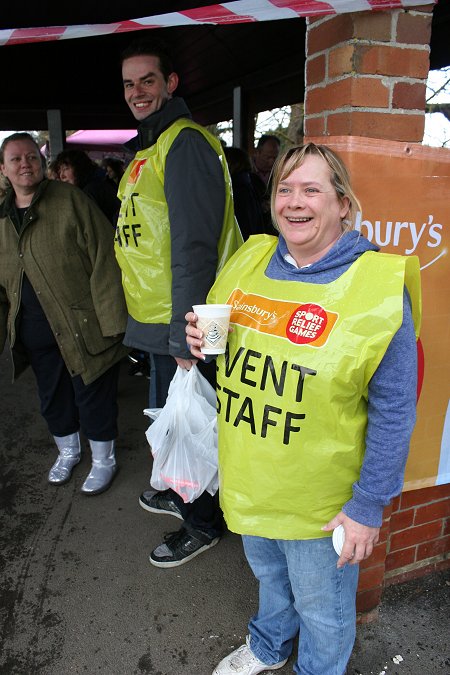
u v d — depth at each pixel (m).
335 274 1.31
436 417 2.00
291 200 1.31
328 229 1.34
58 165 4.57
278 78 4.82
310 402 1.27
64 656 1.98
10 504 2.96
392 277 1.23
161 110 2.15
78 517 2.83
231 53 5.01
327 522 1.40
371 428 1.29
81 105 6.28
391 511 2.07
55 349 2.95
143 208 2.16
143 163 2.17
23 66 5.38
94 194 4.37
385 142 1.68
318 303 1.30
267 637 1.83
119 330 2.74
